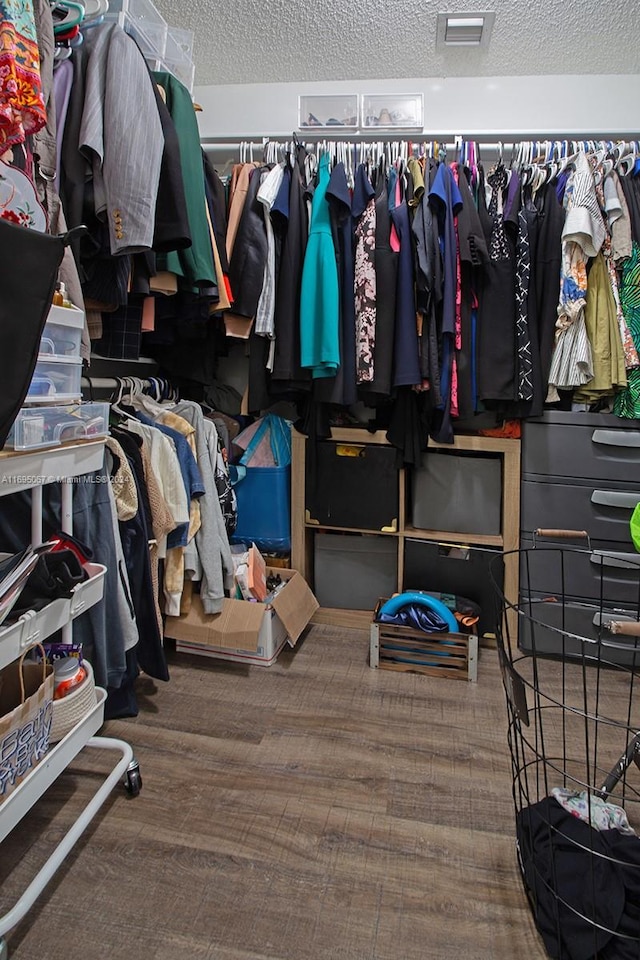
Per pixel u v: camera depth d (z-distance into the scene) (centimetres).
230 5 184
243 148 206
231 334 195
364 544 218
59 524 135
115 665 141
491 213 188
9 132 103
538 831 108
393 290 184
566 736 152
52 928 96
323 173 189
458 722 158
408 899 103
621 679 184
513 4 182
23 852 111
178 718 158
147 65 136
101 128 124
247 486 220
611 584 192
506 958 92
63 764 107
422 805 126
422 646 185
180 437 174
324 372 187
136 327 169
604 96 221
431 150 197
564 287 179
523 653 200
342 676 183
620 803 127
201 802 126
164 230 140
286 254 188
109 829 117
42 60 114
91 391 165
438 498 209
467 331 190
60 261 86
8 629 89
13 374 81
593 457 190
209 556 182
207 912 99
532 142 204
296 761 140
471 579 204
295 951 93
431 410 196
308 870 108
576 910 92
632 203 181
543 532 129
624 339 181
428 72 223
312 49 209
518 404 191
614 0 179
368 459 209
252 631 180
